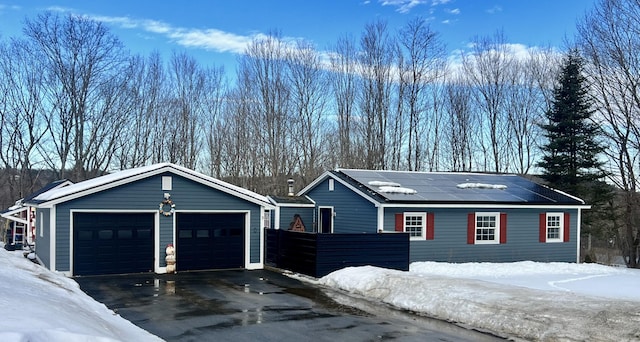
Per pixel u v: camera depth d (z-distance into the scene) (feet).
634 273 60.75
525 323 29.14
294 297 39.11
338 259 49.16
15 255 59.52
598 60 84.69
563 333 27.20
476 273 55.62
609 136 85.20
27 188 112.68
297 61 123.65
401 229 60.13
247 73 143.23
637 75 80.79
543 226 67.26
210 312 33.47
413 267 56.80
